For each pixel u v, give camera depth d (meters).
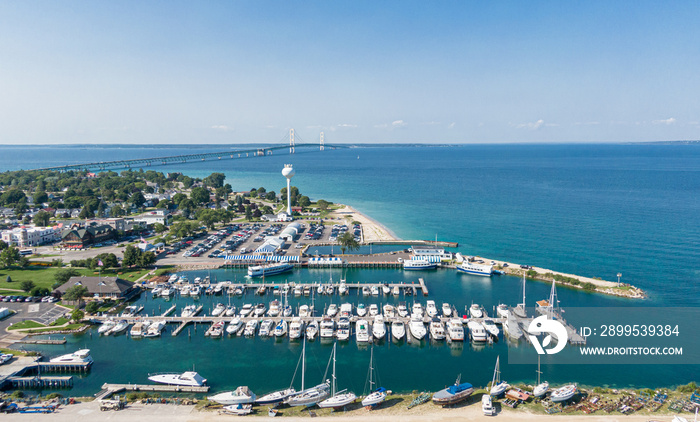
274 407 93.62
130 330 137.00
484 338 129.75
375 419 88.38
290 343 130.12
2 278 176.25
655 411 91.12
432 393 101.12
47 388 104.50
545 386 97.94
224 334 136.12
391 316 143.75
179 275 191.62
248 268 191.88
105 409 90.75
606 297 164.00
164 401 94.94
